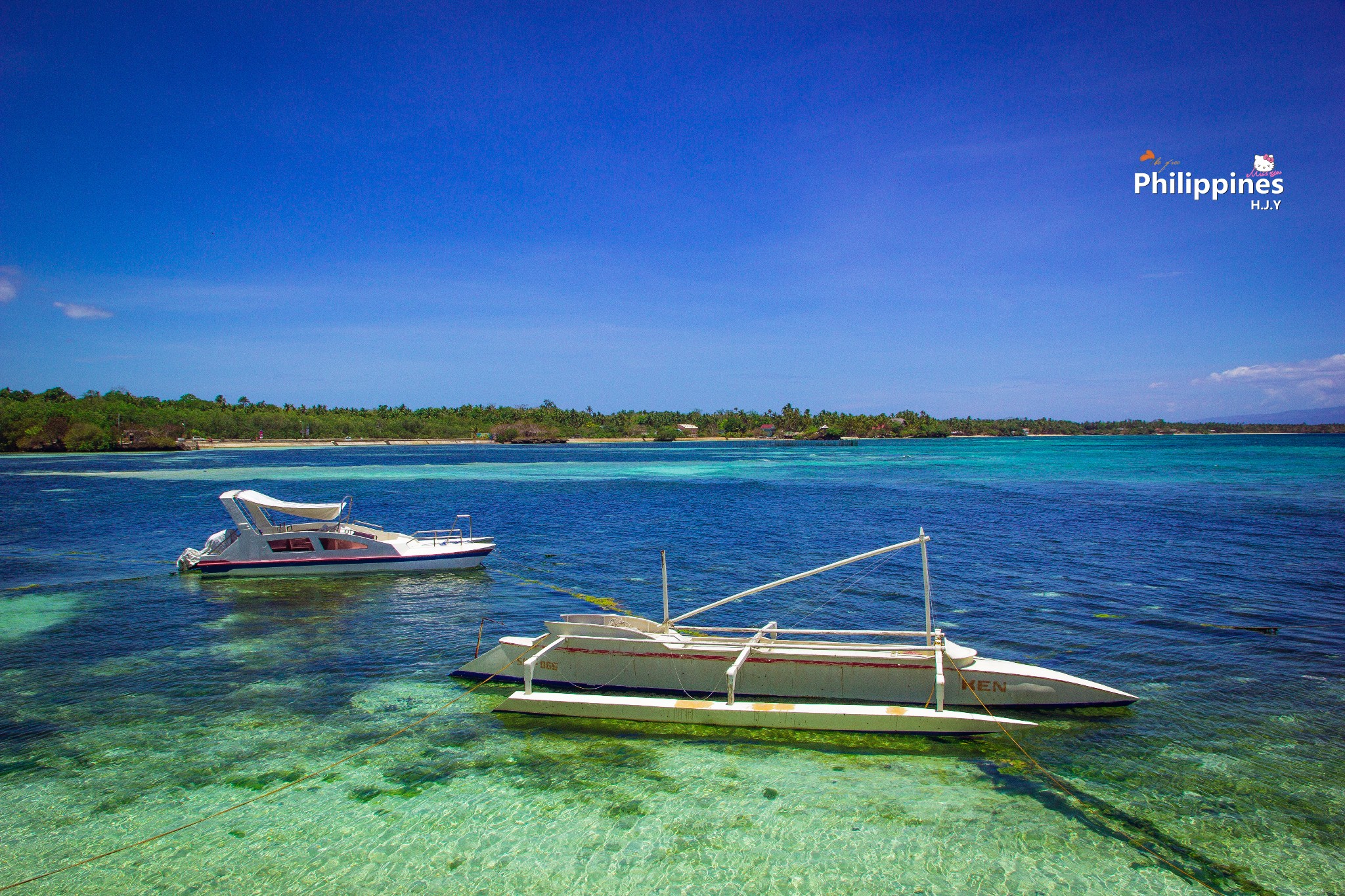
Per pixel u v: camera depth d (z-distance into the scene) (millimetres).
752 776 10625
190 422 173375
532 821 9539
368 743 11844
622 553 29359
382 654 16594
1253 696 13391
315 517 25906
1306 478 64250
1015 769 10742
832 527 36219
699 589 23172
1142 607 19844
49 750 11641
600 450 164625
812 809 9734
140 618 19828
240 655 16531
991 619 18812
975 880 8242
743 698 13203
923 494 53000
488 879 8336
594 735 11977
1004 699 12609
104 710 13273
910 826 9305
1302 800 9836
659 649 13516
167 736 12156
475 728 12352
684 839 9086
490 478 73500
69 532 35875
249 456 125375
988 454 126750
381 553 25562
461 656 16391
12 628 18938
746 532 34719
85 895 8141
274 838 9172
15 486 63281
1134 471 75438
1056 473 74812
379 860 8703
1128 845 8898
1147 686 13922
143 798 10180
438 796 10164
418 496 54000
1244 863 8547
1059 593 21500
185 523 39219
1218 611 19359
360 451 151625
